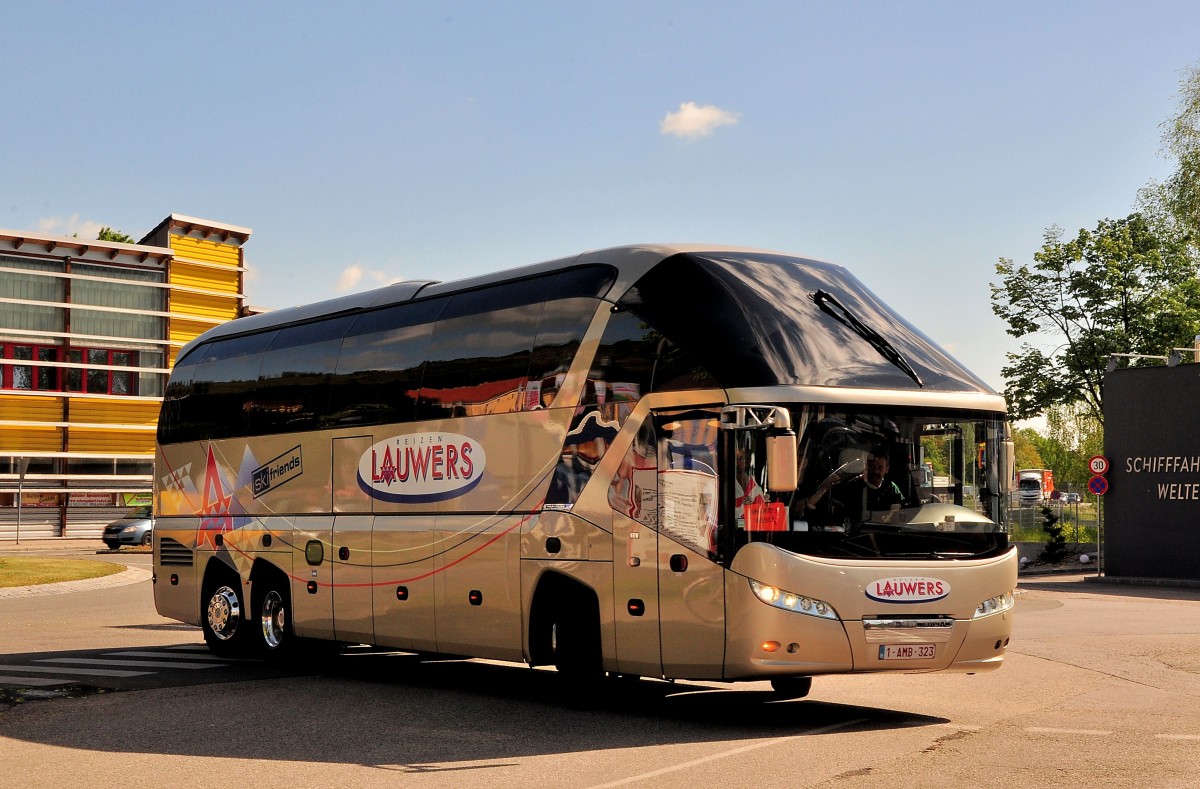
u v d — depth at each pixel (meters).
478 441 12.39
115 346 52.94
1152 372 33.47
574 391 11.43
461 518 12.48
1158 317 49.75
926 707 11.55
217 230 55.62
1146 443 33.47
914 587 10.14
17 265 50.75
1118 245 50.06
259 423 15.73
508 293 12.50
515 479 11.92
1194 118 47.75
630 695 12.47
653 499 10.59
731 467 10.06
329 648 16.03
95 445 52.50
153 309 53.69
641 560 10.61
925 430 10.54
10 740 9.72
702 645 10.16
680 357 10.53
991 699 12.12
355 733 10.03
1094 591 29.52
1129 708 11.47
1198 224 48.66
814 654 9.85
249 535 15.60
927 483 10.48
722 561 10.04
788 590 9.83
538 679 13.91
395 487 13.41
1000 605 10.60
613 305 11.25
